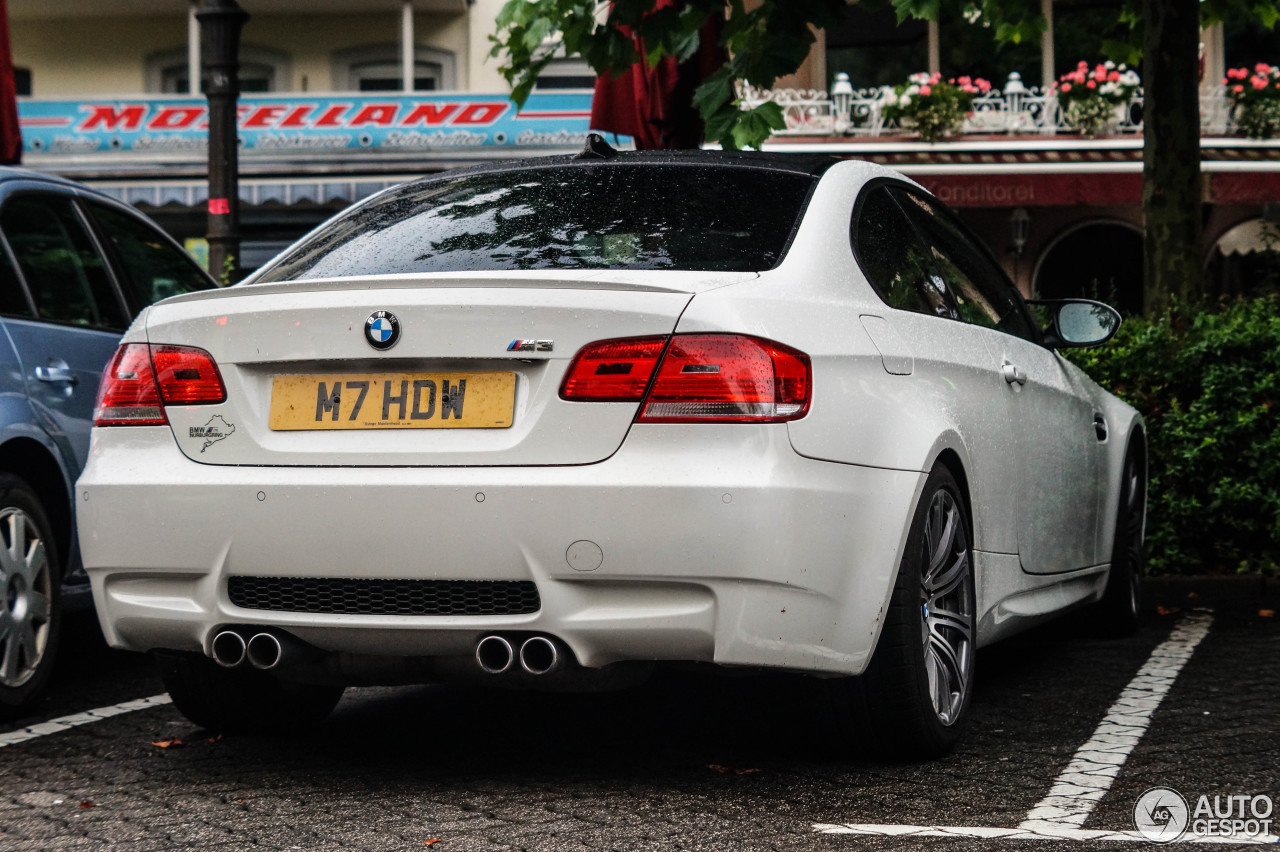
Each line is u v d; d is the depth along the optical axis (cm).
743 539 343
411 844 344
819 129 2039
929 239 489
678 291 357
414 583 359
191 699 453
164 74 2511
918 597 397
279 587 370
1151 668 575
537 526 347
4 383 523
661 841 341
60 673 609
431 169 2291
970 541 440
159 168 2267
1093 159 1981
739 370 350
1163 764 412
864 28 2141
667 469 345
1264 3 1125
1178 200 964
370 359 364
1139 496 676
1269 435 786
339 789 398
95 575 392
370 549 357
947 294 477
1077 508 570
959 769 405
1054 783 390
